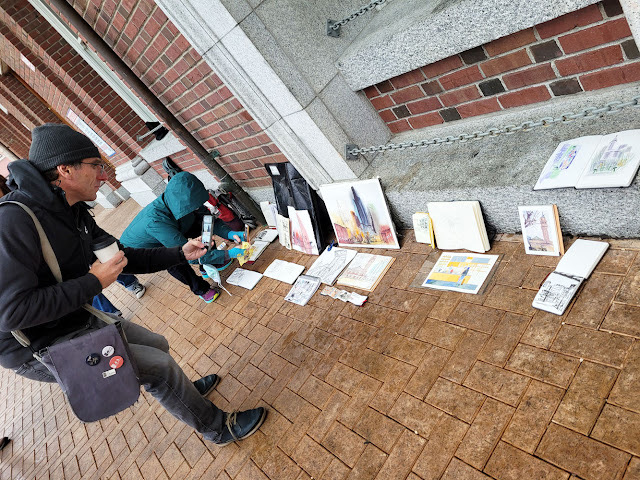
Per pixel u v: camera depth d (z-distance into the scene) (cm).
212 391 305
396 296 276
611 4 180
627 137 190
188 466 265
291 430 241
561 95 229
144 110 555
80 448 355
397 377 229
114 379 179
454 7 215
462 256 266
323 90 293
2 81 1083
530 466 164
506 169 234
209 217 365
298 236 387
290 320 321
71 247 183
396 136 325
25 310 153
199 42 279
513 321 214
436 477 180
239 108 361
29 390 545
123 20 362
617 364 172
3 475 398
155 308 492
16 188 181
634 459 147
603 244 209
